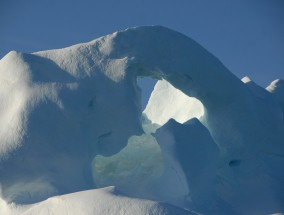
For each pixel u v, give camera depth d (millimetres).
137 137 52875
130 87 45656
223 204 44375
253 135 51562
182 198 42719
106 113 44469
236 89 51719
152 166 48531
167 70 48031
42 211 32406
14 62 45281
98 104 44469
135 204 30109
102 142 44938
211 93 50562
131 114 44906
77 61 46188
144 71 48812
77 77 45031
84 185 40344
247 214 43562
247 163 51344
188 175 42125
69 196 32219
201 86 50000
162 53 48625
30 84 43250
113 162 49281
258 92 58625
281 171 51500
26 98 42094
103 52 47094
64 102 42438
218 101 50875
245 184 48812
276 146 53750
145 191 44656
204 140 45219
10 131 40375
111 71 45875
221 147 50438
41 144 40125
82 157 41281
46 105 41938
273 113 55188
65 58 46500
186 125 45156
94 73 45594
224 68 52406
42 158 39844
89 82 44906
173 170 43469
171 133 43625
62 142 40844
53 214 31609
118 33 48250
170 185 43812
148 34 49062
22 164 39250
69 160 40656
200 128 45875
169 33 50188
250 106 52031
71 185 39969
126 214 29531
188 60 49562
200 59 50500
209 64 50938
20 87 43219
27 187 39281
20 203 38312
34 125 40469
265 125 53344
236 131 50562
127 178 47688
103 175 48281
